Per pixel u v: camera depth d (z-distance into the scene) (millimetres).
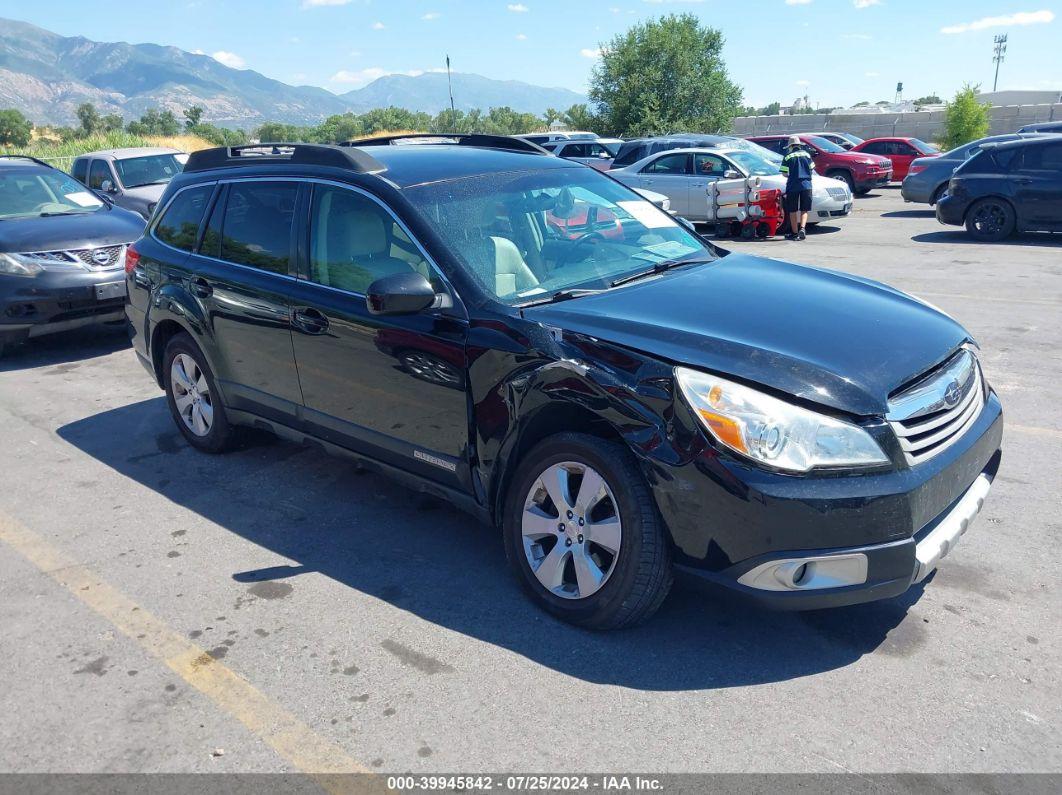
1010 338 7395
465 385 3549
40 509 4754
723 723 2805
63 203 9250
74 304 8031
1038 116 36469
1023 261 11445
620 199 4594
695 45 42906
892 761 2605
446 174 4184
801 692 2947
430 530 4312
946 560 3803
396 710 2939
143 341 5641
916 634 3264
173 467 5281
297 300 4246
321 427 4348
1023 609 3400
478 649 3268
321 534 4301
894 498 2828
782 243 14375
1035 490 4457
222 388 5000
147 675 3203
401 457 3957
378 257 3955
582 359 3186
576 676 3080
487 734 2799
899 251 12836
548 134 24875
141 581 3908
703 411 2898
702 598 3576
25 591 3863
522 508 3469
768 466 2818
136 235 8664
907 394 3029
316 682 3113
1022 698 2875
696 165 16344
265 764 2713
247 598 3723
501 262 3764
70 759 2771
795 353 3051
